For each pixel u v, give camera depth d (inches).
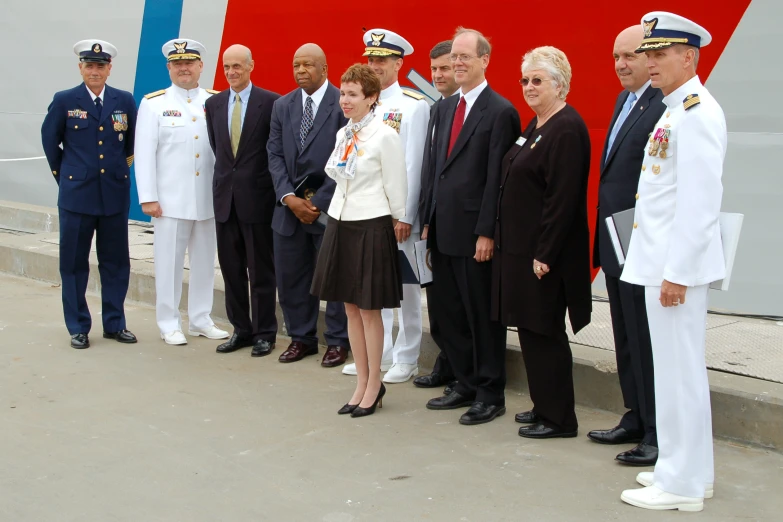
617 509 128.3
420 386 188.2
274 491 136.5
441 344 185.5
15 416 170.4
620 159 143.5
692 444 126.1
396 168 161.8
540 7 219.0
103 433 161.5
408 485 137.8
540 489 135.5
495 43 228.2
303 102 198.4
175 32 304.0
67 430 163.0
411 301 190.1
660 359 127.1
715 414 154.7
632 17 205.3
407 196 173.8
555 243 145.0
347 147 162.9
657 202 125.6
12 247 305.1
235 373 199.0
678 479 127.2
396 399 180.7
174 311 226.1
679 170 120.3
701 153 118.3
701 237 118.6
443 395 181.5
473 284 163.3
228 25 288.7
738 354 172.6
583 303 152.3
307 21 267.9
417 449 152.7
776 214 192.7
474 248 161.9
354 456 150.0
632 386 149.9
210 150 221.3
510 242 151.2
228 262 213.2
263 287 212.4
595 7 210.4
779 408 147.2
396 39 183.5
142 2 311.4
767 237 194.4
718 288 125.0
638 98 143.9
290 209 198.7
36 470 144.9
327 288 166.1
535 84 147.9
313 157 195.2
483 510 128.5
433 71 177.9
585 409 171.9
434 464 145.9
